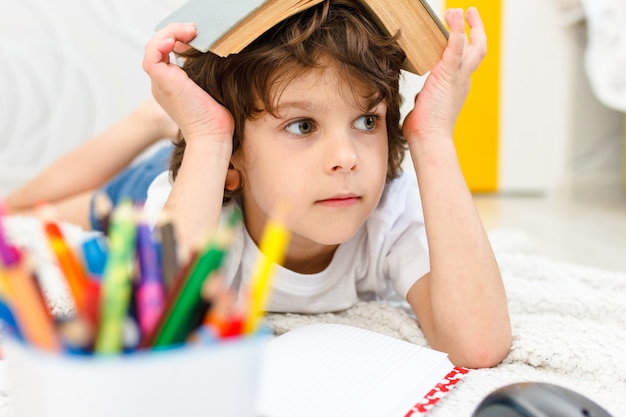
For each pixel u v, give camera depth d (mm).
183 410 286
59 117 1747
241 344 297
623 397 534
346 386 481
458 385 538
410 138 680
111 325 281
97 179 1183
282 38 592
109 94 1769
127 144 1158
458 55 646
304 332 606
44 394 277
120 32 1752
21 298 281
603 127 2680
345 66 584
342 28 593
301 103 589
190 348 289
